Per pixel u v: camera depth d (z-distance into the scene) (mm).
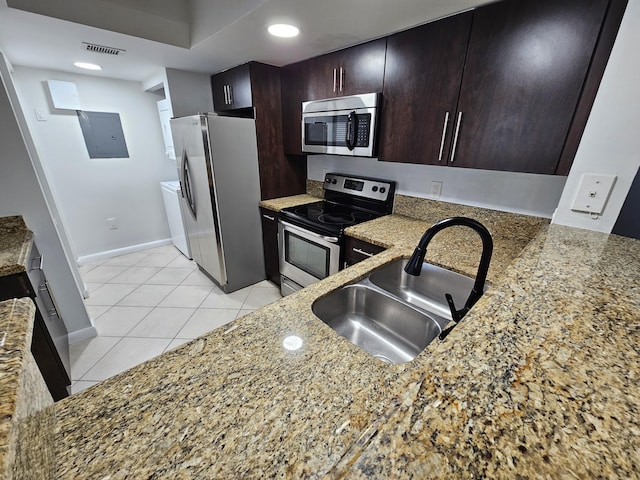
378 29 1561
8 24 1610
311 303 1001
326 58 1999
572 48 1068
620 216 1015
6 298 1312
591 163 1018
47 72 2711
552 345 480
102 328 2217
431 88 1496
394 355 1141
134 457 488
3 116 1576
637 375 416
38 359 1440
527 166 1272
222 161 2352
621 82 911
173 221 3494
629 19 865
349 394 617
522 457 295
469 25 1309
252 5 1380
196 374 673
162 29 1866
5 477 241
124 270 3158
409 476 274
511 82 1239
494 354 457
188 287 2830
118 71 2746
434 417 340
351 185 2400
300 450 497
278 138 2617
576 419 341
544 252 878
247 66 2301
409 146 1658
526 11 1145
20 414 331
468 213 1809
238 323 869
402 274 1489
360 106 1797
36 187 1738
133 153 3379
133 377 665
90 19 1631
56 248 1878
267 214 2643
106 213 3361
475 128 1387
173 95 2688
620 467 287
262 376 667
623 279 718
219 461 481
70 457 484
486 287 1217
